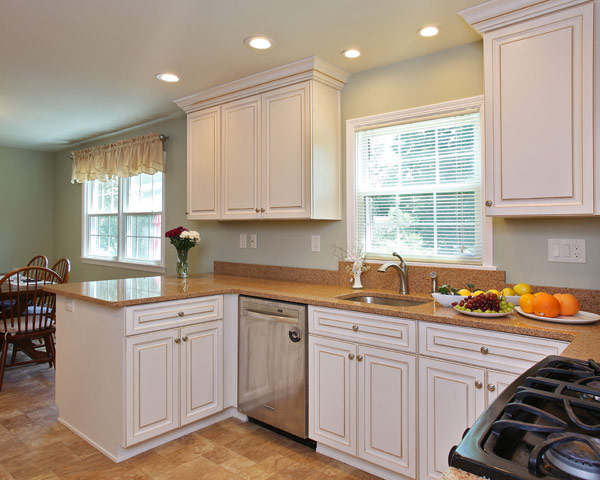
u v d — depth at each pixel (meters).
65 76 2.90
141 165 4.21
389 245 2.72
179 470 2.16
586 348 1.37
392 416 2.01
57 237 5.96
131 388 2.22
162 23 2.16
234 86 3.00
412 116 2.58
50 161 6.02
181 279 3.21
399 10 2.03
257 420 2.72
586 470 0.65
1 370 3.22
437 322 1.87
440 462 1.87
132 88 3.16
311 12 2.05
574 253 2.05
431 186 2.54
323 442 2.27
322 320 2.27
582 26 1.75
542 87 1.85
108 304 2.18
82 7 2.01
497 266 2.27
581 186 1.76
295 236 3.13
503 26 1.94
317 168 2.68
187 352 2.49
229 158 3.10
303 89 2.68
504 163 1.94
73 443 2.43
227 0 1.94
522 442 0.78
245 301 2.67
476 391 1.77
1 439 2.47
